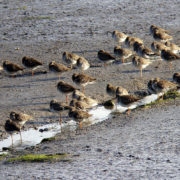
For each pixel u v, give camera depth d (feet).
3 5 250.98
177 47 169.68
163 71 152.25
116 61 165.48
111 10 238.07
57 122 115.34
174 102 119.14
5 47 184.34
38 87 141.90
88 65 149.59
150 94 133.49
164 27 207.41
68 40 191.11
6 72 152.05
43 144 96.99
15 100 131.13
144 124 100.83
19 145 100.53
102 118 115.75
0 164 82.99
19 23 216.74
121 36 181.06
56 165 78.02
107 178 69.82
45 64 163.73
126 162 76.54
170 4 248.32
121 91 123.24
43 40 192.13
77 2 255.29
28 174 74.13
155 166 73.72
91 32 201.67
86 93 135.23
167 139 87.71
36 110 123.03
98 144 89.15
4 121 115.96
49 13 233.35
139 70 154.51
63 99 131.13
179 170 71.41
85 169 74.43
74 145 90.94
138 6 245.45
